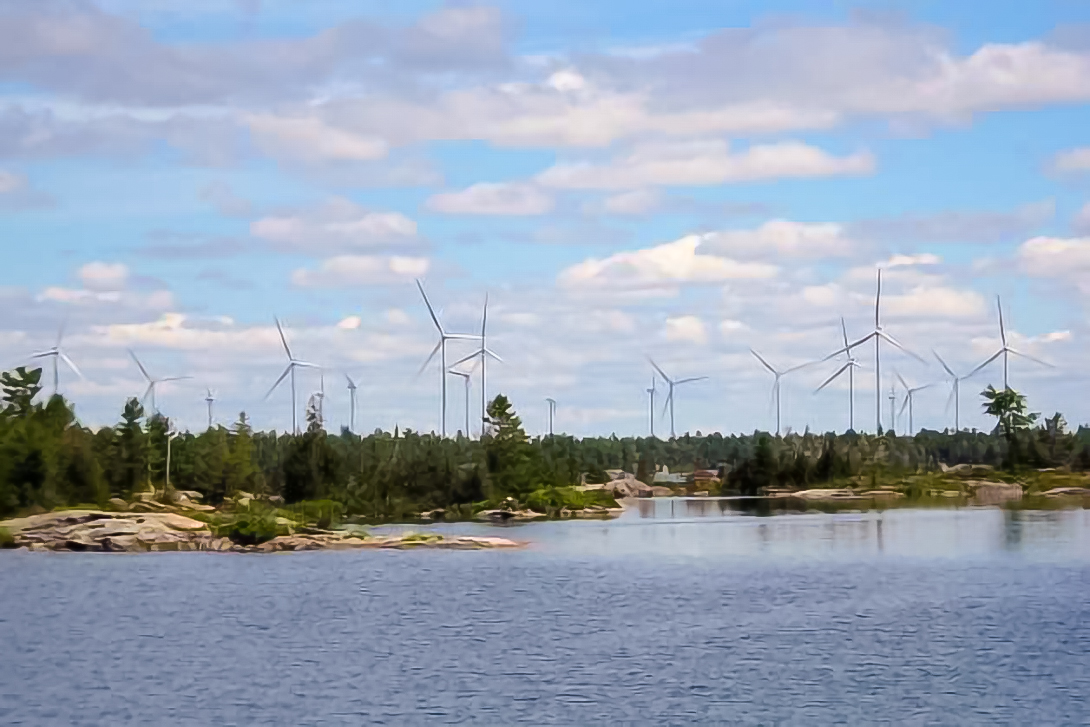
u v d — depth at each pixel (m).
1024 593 133.50
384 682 89.62
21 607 134.25
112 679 93.00
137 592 146.75
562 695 84.19
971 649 98.81
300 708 81.94
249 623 120.56
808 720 76.56
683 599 133.62
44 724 79.31
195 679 92.31
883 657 96.06
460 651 102.06
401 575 161.88
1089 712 77.56
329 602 135.38
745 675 89.94
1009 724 75.00
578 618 120.31
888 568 161.38
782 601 130.50
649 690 85.38
